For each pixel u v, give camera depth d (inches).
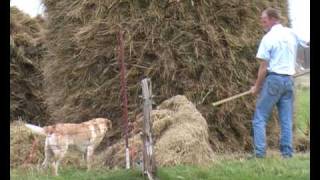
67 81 559.8
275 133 567.2
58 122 575.8
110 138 532.4
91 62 540.7
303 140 629.6
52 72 578.2
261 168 414.0
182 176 397.7
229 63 528.7
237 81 534.9
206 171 406.9
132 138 490.0
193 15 524.1
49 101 596.1
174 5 521.3
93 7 533.3
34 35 772.6
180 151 455.5
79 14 537.0
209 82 527.8
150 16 521.3
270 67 458.0
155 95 526.0
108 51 531.2
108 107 538.9
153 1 523.8
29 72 749.3
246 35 538.0
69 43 553.6
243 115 542.3
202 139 473.4
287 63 458.0
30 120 741.9
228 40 526.6
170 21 523.2
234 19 534.3
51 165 450.3
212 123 531.5
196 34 524.1
